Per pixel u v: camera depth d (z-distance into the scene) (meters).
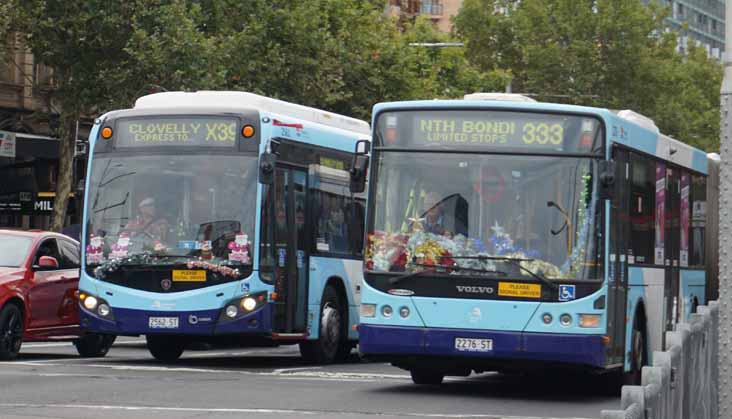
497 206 28.61
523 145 28.77
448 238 28.66
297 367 38.19
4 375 31.58
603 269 28.33
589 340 27.97
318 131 39.97
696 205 40.38
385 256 28.89
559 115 28.78
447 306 28.38
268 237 36.47
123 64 71.94
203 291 35.97
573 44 137.12
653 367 12.34
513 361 28.34
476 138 28.91
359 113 84.56
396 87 85.75
